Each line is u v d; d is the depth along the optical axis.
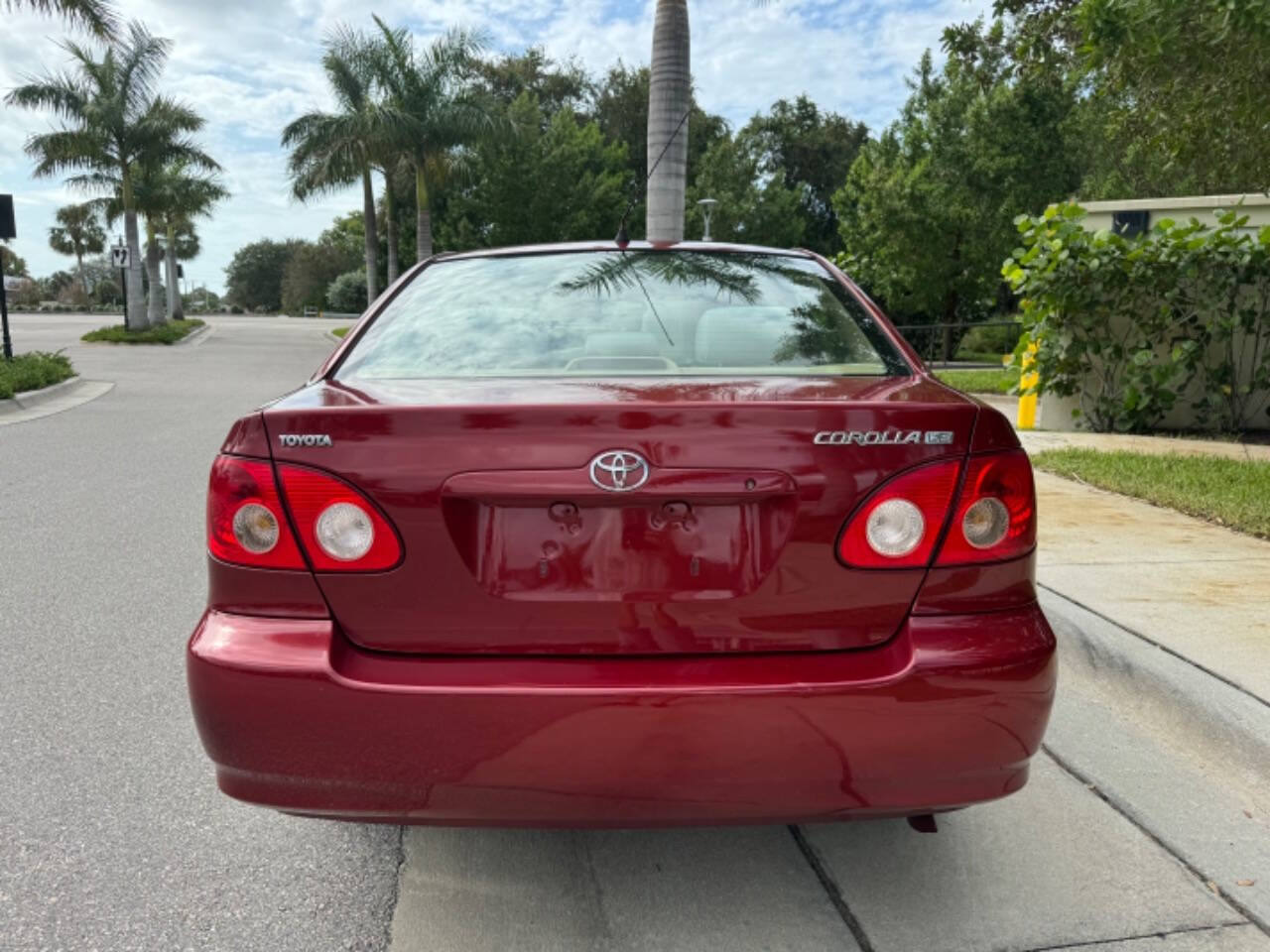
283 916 2.34
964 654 1.99
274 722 1.97
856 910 2.37
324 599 2.02
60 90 26.95
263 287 103.50
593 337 2.70
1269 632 3.72
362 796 1.99
